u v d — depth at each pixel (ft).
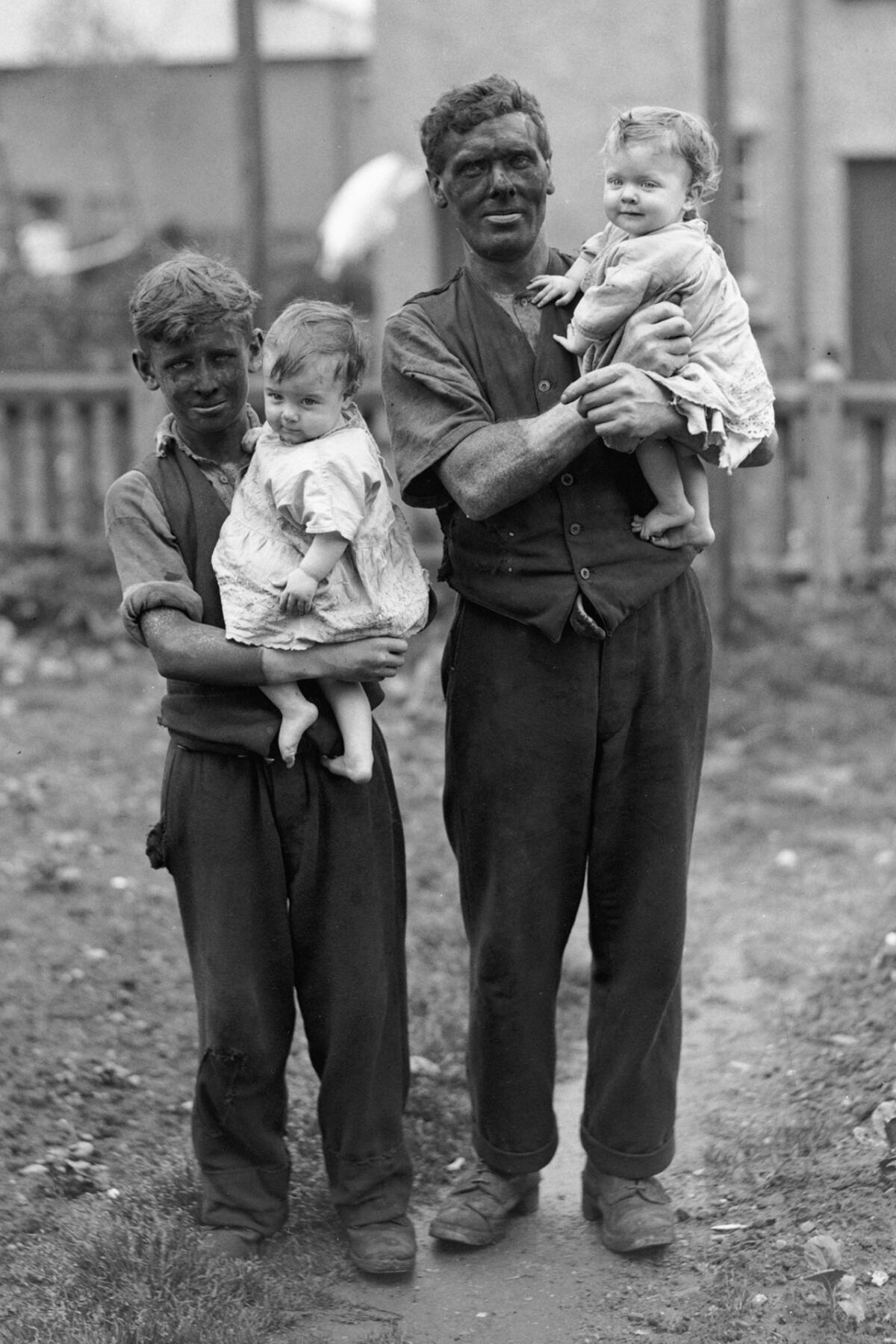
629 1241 11.35
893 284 54.29
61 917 18.21
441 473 10.44
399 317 10.90
